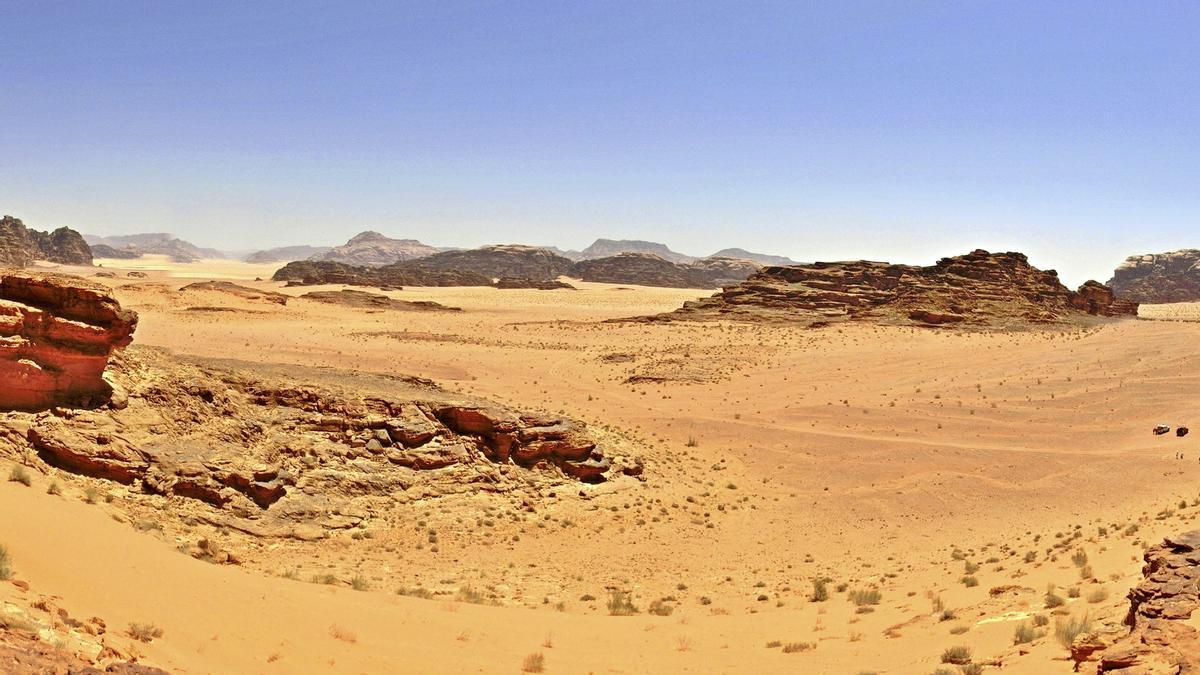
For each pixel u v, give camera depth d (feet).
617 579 115.85
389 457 141.49
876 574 118.62
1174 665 43.75
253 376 146.41
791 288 583.58
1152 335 423.23
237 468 117.50
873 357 373.40
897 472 193.36
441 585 102.53
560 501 150.30
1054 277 602.44
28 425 103.71
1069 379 308.19
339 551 114.32
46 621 44.34
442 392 191.52
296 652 57.16
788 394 295.07
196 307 477.36
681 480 178.70
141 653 46.83
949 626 75.05
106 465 105.70
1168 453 198.39
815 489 182.39
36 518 67.15
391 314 580.71
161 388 123.75
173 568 70.18
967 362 357.00
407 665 59.82
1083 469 189.26
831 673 63.72
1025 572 98.68
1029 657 57.67
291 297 619.26
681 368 340.59
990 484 181.78
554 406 254.47
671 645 75.46
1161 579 56.49
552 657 67.97
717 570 124.77
